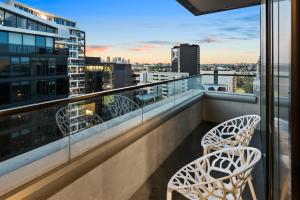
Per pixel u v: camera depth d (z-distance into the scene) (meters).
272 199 1.34
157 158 3.27
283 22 0.80
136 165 2.71
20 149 1.56
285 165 0.72
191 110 4.87
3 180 1.47
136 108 2.94
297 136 0.58
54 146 1.79
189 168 2.02
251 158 1.74
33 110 1.60
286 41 0.70
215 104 5.61
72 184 1.74
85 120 2.10
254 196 2.24
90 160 1.92
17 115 1.50
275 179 1.19
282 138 0.82
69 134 1.92
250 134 2.51
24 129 1.55
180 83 4.49
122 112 2.66
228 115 5.43
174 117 3.91
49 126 1.73
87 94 2.11
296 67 0.58
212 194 1.49
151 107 3.36
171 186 1.65
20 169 1.58
